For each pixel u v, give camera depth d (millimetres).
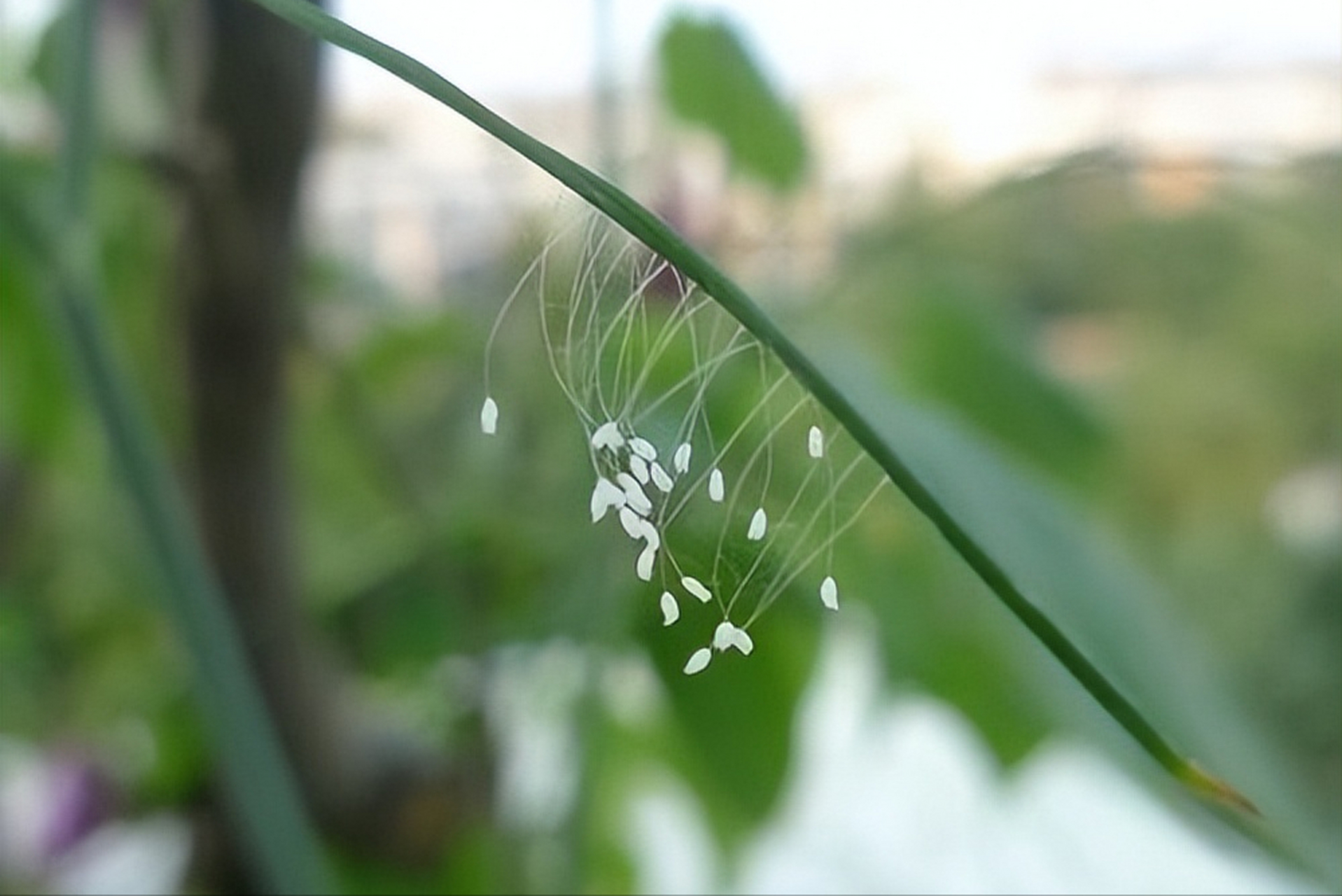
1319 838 116
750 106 135
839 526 72
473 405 126
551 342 65
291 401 114
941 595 125
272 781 93
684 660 117
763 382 67
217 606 93
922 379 139
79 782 140
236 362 109
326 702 119
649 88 134
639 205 59
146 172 108
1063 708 119
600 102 118
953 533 64
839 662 156
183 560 93
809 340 122
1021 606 65
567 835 121
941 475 112
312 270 130
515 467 118
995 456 118
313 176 110
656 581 65
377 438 134
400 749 124
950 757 166
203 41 103
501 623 127
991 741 130
